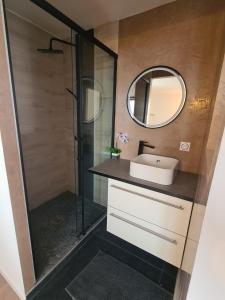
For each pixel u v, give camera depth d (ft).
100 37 5.85
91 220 6.48
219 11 3.98
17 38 5.46
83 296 3.93
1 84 2.60
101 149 6.78
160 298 3.97
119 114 6.10
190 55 4.52
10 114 2.79
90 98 5.73
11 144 2.89
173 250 4.18
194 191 3.90
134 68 5.46
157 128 5.42
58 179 8.03
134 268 4.67
